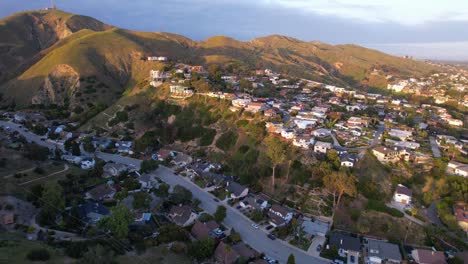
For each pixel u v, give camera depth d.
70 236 82.94
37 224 86.88
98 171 123.06
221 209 97.38
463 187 109.62
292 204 108.94
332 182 105.88
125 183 115.25
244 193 115.06
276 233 95.06
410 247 91.06
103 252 71.12
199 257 77.69
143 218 95.12
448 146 146.75
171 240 84.00
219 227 94.75
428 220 100.75
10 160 121.56
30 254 63.88
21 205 92.88
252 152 136.25
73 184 113.56
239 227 97.25
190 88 194.50
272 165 122.06
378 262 83.38
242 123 155.25
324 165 114.69
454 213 102.25
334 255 85.88
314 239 92.69
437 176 119.00
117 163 134.12
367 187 109.38
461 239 93.62
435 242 92.19
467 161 131.50
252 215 101.50
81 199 102.06
